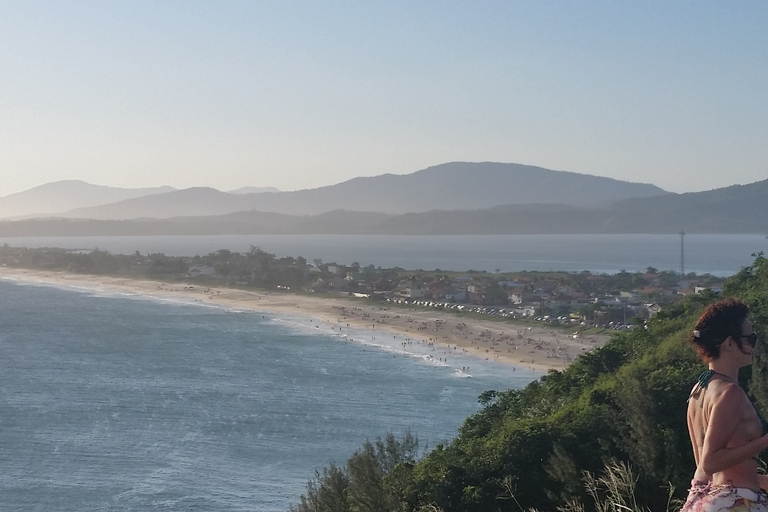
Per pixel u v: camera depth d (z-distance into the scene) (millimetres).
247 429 54281
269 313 134750
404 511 22281
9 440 51188
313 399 64000
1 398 64062
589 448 21672
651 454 19266
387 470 27156
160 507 39469
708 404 5422
